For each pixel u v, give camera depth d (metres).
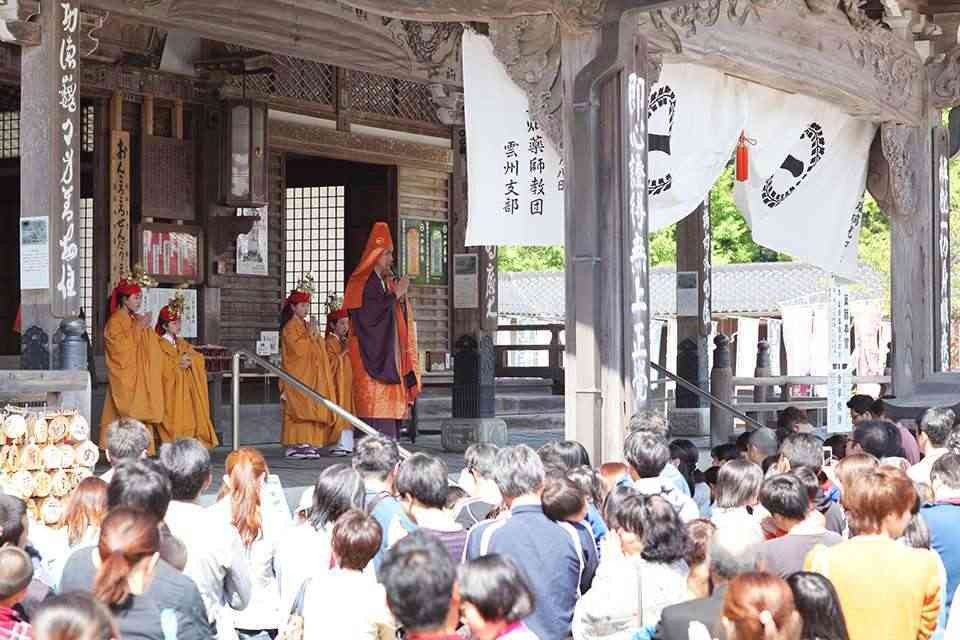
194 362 15.14
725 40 13.16
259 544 7.50
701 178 13.88
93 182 17.41
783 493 6.48
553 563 6.54
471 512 7.95
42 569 6.59
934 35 16.78
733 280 43.91
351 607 6.09
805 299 41.75
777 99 15.23
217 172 18.33
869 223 40.59
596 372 11.69
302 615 6.29
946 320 17.12
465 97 12.53
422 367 21.59
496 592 4.59
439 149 21.69
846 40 15.09
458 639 4.55
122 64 17.33
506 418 20.75
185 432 14.90
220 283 18.53
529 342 47.03
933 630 5.80
